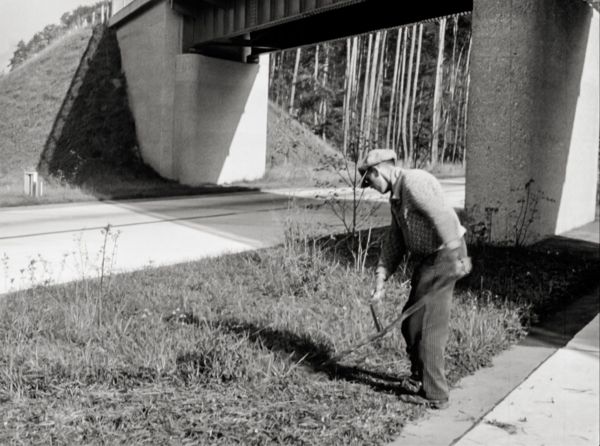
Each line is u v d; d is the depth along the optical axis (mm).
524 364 5605
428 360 4422
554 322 7176
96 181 26547
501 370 5422
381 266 4707
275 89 53062
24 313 6016
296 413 4117
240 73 29953
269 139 38844
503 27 12414
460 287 8148
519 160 12523
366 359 5312
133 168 29375
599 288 9219
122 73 33375
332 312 6711
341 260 9523
